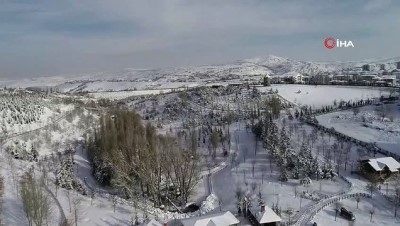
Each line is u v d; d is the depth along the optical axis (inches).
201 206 5531.5
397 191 5177.2
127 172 6230.3
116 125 7755.9
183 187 6048.2
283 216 4862.2
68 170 6579.7
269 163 6722.4
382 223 4712.1
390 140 7613.2
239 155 7460.6
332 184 5782.5
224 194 5964.6
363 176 6038.4
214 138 7815.0
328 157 6574.8
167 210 5649.6
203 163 7352.4
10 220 4845.0
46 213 4776.1
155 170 6220.5
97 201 5693.9
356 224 4687.5
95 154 7436.0
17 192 5654.5
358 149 6929.1
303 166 6028.5
